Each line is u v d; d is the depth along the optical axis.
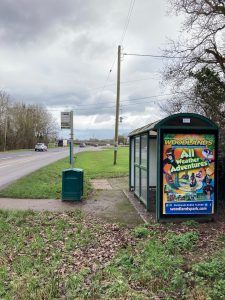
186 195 8.57
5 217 8.91
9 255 6.15
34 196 12.11
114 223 8.38
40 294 4.57
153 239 6.91
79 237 7.15
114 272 5.25
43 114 108.25
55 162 31.19
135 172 12.22
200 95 12.41
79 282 4.94
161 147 8.49
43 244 6.69
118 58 28.38
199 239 6.93
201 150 8.58
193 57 12.05
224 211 9.70
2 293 4.62
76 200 11.41
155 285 4.81
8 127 81.94
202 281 4.81
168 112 14.87
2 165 28.67
